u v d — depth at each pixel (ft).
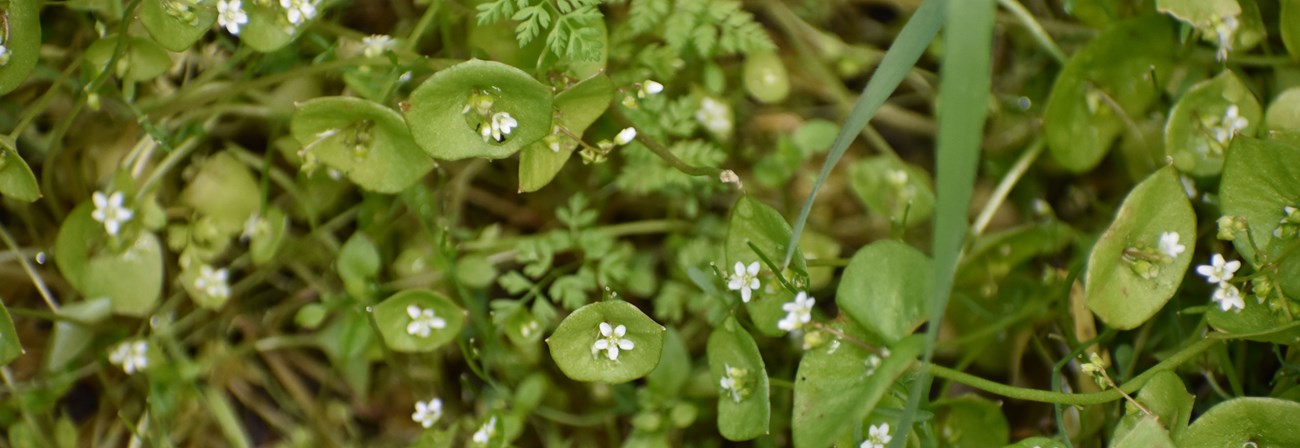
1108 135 1.95
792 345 2.00
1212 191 1.94
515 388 2.01
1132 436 1.70
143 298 1.92
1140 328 1.97
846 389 1.73
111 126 2.00
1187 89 1.90
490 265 1.96
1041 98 2.09
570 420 1.99
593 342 1.72
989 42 1.58
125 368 1.95
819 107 2.13
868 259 1.73
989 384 1.72
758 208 1.73
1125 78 1.93
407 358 2.04
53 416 2.04
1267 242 1.76
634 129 1.78
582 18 1.79
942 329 2.00
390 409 2.08
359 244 1.96
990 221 2.10
